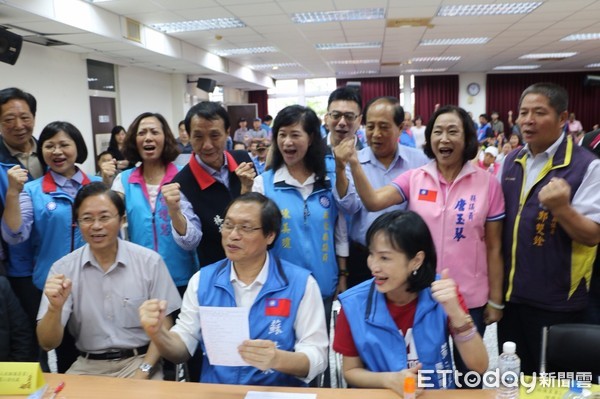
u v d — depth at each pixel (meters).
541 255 1.69
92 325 1.70
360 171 1.79
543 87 1.69
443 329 1.37
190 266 2.07
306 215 1.84
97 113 7.48
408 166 2.14
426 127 1.84
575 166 1.65
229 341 1.25
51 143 2.10
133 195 2.09
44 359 2.11
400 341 1.36
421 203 1.79
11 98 2.21
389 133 2.06
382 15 6.29
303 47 8.54
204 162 2.06
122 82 8.18
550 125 1.67
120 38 5.95
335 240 2.01
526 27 7.11
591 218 1.58
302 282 1.51
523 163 1.79
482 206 1.73
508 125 13.28
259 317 1.47
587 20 6.70
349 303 1.43
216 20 6.38
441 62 11.05
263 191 1.89
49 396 1.28
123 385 1.35
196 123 1.99
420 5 5.75
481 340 1.30
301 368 1.36
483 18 6.49
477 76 13.25
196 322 1.51
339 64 11.03
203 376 1.51
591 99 12.90
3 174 2.14
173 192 1.78
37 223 2.08
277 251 1.83
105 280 1.71
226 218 1.47
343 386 1.64
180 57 7.61
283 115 1.83
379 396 1.25
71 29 5.25
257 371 1.44
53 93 6.42
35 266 2.12
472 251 1.72
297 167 1.90
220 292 1.50
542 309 1.71
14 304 1.70
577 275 1.68
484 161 4.94
